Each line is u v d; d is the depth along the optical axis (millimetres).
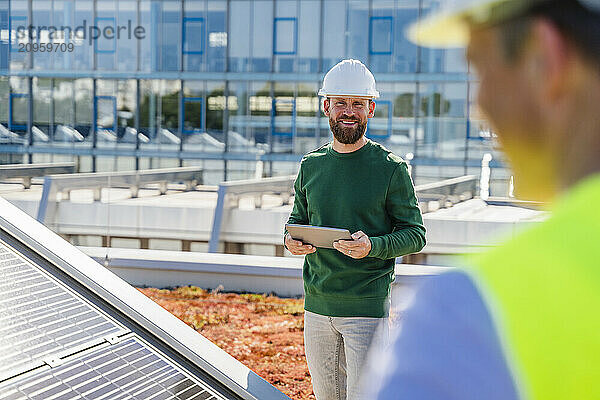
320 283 3232
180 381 1991
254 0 10555
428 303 616
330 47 10328
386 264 3256
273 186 10039
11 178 10766
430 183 9656
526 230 633
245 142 10695
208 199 10469
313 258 3262
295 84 10523
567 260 584
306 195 3406
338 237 3062
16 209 2570
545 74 630
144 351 2080
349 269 3166
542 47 626
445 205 9422
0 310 1980
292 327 6453
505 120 655
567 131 628
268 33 10539
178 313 6809
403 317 632
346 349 3213
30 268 2270
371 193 3227
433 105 9789
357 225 3262
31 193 10633
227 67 10719
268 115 10625
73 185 10281
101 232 10234
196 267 7707
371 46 10086
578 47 615
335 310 3205
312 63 10414
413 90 9875
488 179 9352
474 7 633
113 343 2047
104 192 10352
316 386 3367
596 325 561
